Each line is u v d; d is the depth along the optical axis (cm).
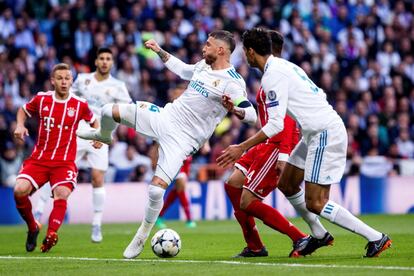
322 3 5562
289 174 2005
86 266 1817
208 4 5200
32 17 4888
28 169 2325
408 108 5253
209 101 2025
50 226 2255
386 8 5769
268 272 1620
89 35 4703
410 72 5506
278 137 2014
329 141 1869
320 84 5025
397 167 4706
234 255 2141
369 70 5272
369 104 5050
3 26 4669
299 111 1877
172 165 2000
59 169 2333
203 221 4056
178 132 2025
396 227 3247
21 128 2331
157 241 2031
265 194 2038
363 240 2564
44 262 1945
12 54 4497
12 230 3478
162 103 4653
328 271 1616
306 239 1994
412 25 5741
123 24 4847
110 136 2122
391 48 5506
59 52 4650
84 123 2577
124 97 2881
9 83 4362
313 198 1892
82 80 2881
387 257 1912
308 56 5091
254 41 1912
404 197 4481
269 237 2794
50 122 2327
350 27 5362
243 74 4834
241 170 2073
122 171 4256
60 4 4925
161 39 4925
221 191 4278
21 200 2291
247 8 5306
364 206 4397
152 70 4706
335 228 3297
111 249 2420
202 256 2114
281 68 1877
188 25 5091
